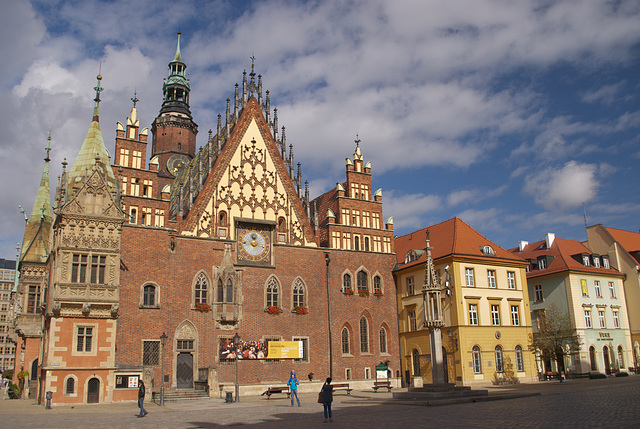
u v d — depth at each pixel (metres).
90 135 54.22
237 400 41.59
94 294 43.69
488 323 57.66
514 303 60.56
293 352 54.34
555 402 30.97
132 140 52.97
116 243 45.66
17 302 61.34
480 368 55.44
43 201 63.81
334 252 59.81
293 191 59.28
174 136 80.25
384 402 35.00
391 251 63.91
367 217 63.56
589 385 48.41
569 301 68.62
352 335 58.59
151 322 48.16
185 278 50.72
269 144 59.12
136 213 50.69
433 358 37.69
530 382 58.56
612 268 75.56
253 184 56.97
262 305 53.94
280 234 57.31
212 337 50.78
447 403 32.69
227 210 54.84
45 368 41.75
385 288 62.28
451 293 56.84
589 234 79.88
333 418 27.11
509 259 61.12
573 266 70.25
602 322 70.56
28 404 44.78
